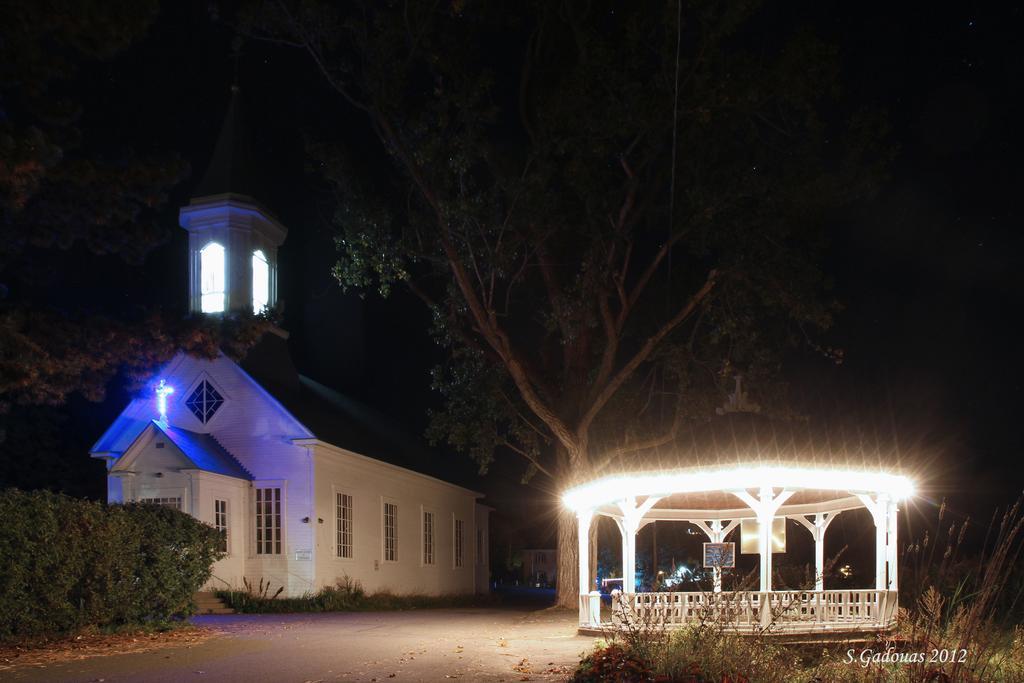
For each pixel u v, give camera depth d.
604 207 25.78
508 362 26.70
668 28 24.33
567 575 26.97
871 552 34.03
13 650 14.28
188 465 26.62
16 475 34.22
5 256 20.25
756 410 24.52
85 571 16.20
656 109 24.48
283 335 33.88
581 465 27.27
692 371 28.47
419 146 25.33
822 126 25.25
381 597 31.59
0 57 16.48
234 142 33.12
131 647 15.09
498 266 26.00
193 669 12.65
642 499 21.91
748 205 26.59
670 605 16.42
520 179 25.19
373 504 33.12
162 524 18.41
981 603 10.04
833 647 15.61
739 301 26.81
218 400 30.14
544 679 11.85
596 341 29.77
